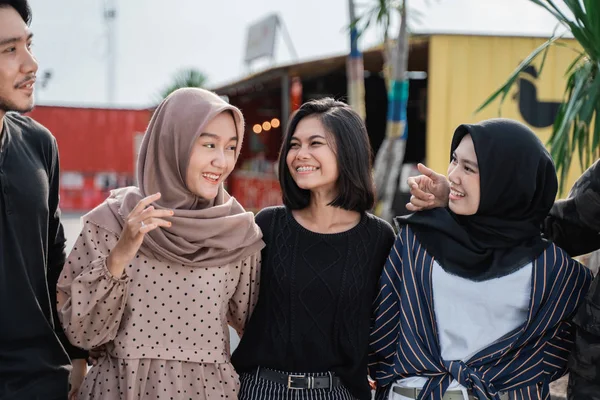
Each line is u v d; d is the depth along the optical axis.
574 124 3.26
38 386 2.04
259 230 2.40
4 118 2.09
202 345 2.25
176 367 2.22
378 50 9.19
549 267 2.26
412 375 2.31
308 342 2.34
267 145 15.68
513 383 2.24
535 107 8.45
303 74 11.37
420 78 12.52
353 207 2.45
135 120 18.91
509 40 8.52
